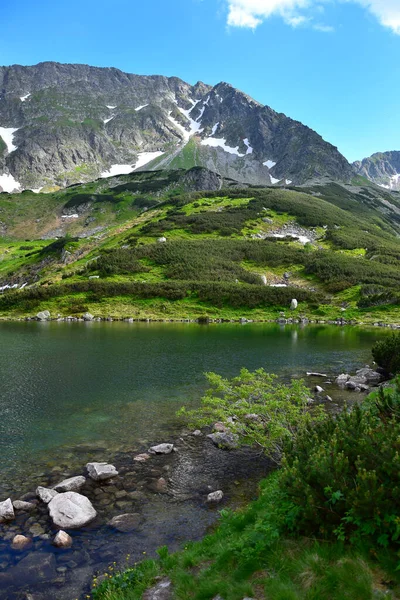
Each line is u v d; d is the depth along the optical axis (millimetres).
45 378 23156
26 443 13844
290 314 63844
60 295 71062
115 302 67875
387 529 5523
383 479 6090
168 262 85125
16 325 53031
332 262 84625
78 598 6605
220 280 76562
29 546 8109
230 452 13297
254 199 143625
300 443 8172
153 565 7121
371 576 4980
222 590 5602
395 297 63656
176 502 9969
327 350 34469
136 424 15844
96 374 24219
